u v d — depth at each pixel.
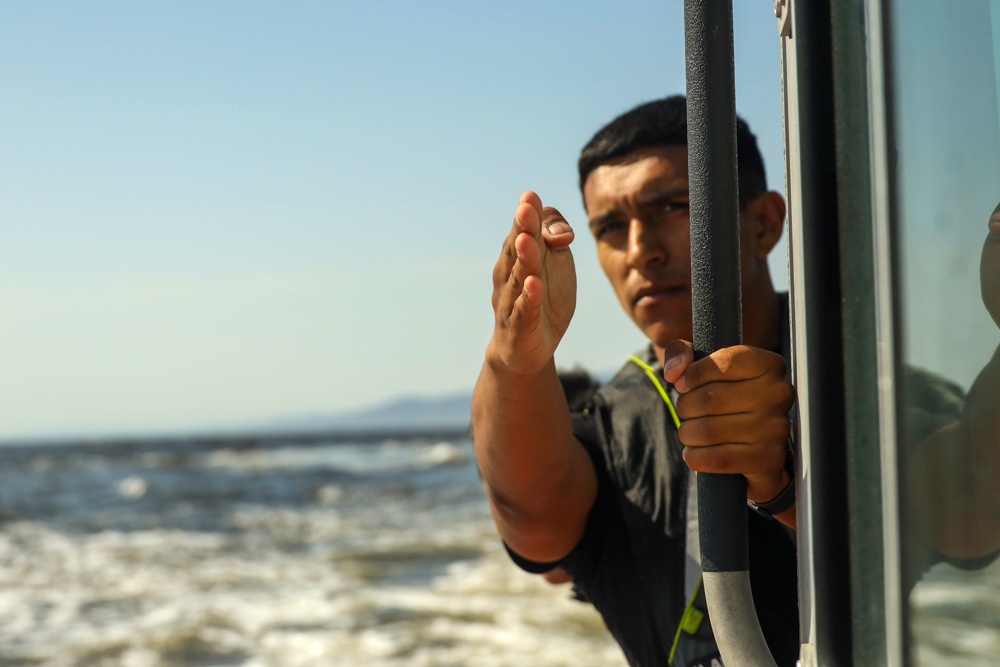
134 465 56.94
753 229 1.74
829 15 0.85
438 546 16.84
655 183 1.64
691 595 1.50
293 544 17.92
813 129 0.85
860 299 0.83
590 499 1.63
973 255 0.79
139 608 11.63
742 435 0.99
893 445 0.78
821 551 0.83
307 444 107.94
